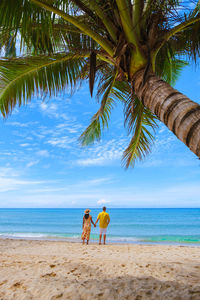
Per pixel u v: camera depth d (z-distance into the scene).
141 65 2.95
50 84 4.19
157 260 5.41
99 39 3.12
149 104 2.66
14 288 3.13
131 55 2.94
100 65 4.10
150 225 33.88
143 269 4.28
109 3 2.88
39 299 2.76
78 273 3.97
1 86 4.08
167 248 8.07
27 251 7.06
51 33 3.36
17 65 3.93
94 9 2.95
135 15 2.80
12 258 5.41
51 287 3.11
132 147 5.91
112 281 3.44
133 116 4.71
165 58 4.38
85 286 3.17
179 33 4.23
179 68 6.02
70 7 3.18
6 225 32.88
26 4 2.85
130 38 2.83
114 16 2.98
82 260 5.20
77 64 4.29
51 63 4.07
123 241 12.48
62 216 60.62
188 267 4.46
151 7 3.01
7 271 3.99
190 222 39.31
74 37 3.93
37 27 3.08
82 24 3.07
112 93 5.48
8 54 3.74
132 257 5.91
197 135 1.97
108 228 29.34
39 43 3.48
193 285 3.29
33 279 3.49
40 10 2.96
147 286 3.17
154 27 3.00
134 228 29.38
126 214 71.94
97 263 4.82
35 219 48.47
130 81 3.15
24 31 2.90
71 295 2.82
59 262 4.85
